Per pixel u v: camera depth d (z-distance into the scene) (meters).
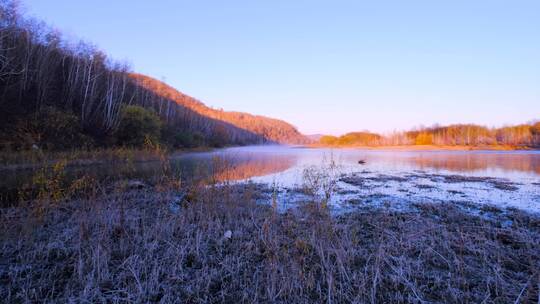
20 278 3.33
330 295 3.02
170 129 39.19
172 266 3.68
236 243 4.55
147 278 3.37
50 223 5.41
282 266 3.51
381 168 19.14
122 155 18.64
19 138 16.78
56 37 28.03
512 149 58.00
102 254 3.72
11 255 3.95
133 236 4.68
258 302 2.93
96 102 28.39
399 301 2.96
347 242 4.43
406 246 4.40
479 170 17.80
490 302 2.90
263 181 12.51
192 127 55.00
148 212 6.34
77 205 6.41
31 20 25.38
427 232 5.13
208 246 4.48
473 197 9.26
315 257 4.08
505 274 3.55
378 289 3.21
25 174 11.91
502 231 5.29
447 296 3.06
